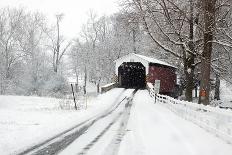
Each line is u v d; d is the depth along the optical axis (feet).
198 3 92.89
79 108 85.20
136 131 46.21
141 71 171.42
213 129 45.47
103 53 251.39
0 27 192.95
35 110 81.05
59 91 191.11
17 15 205.16
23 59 201.26
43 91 185.98
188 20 99.71
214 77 190.80
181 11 95.81
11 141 37.86
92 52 254.68
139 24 103.50
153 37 106.01
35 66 202.08
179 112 71.46
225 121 44.75
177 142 38.37
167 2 101.55
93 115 69.10
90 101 109.81
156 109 83.97
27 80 195.72
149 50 185.57
